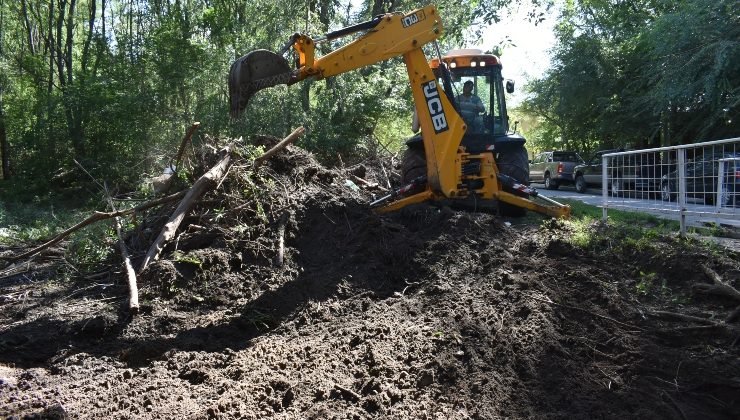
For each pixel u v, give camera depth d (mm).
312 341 4875
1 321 5637
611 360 4477
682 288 5570
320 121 16047
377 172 12992
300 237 7047
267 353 4668
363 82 17734
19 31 28203
